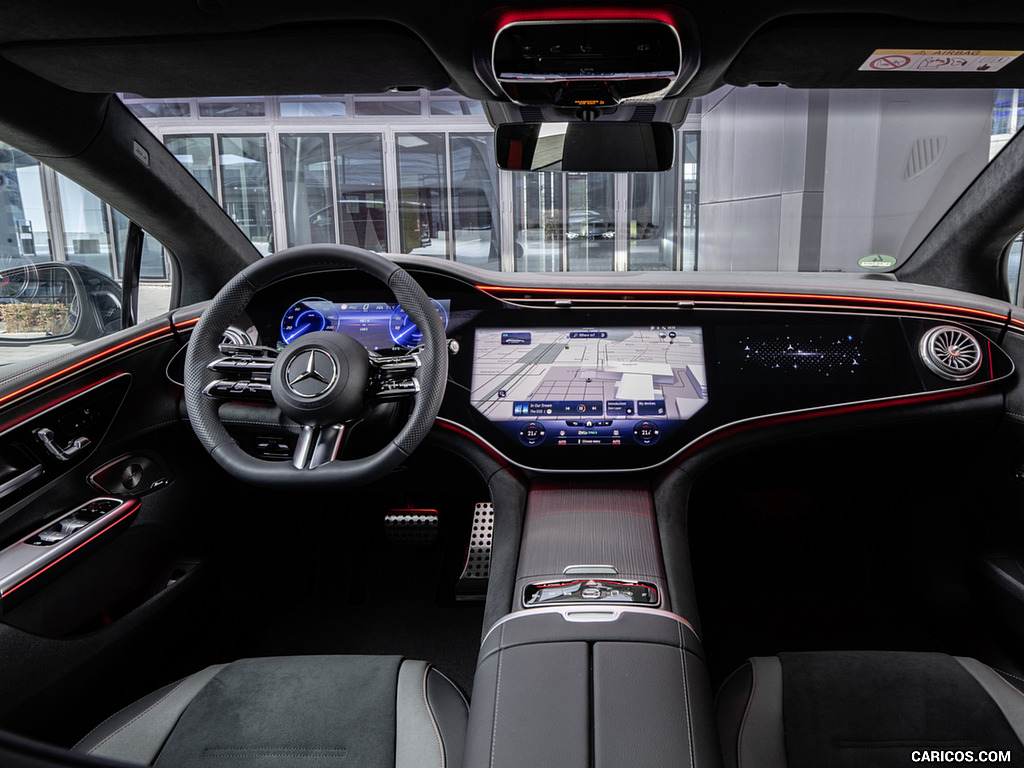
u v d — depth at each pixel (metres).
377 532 2.21
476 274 1.75
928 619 1.84
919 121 4.41
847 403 1.62
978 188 1.73
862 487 1.87
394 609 2.04
